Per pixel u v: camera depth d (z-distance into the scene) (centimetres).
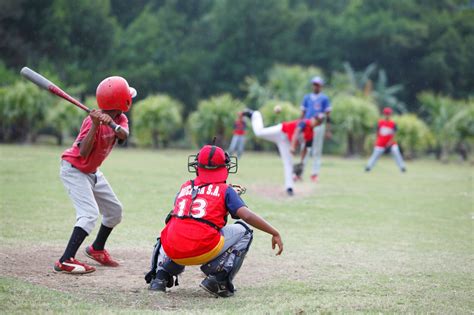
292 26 15238
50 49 12875
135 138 9962
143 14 14850
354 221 3228
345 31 15162
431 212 3634
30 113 8719
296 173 4703
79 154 1955
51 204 3359
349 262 2245
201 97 15262
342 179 5431
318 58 15412
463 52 15362
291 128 4072
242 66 14675
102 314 1430
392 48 15225
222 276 1700
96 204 1986
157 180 4669
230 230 1730
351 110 9262
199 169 1752
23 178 4431
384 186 4969
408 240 2742
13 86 9162
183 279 1944
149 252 2334
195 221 1669
